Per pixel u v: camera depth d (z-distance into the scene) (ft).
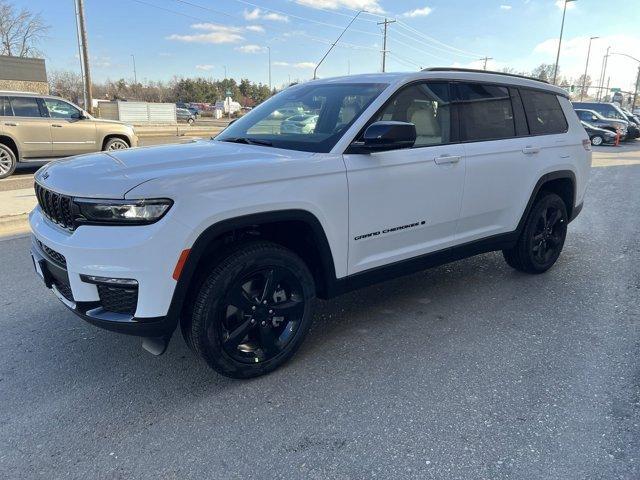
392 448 8.20
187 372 10.57
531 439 8.39
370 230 11.12
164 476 7.64
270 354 10.32
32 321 12.98
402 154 11.43
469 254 13.88
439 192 12.30
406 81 11.89
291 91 14.01
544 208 15.47
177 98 322.14
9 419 9.02
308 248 10.73
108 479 7.59
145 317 8.49
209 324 9.27
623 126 83.15
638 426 8.72
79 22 82.79
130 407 9.36
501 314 13.42
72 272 8.65
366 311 13.61
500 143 13.78
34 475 7.66
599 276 16.48
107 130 42.86
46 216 10.15
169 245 8.32
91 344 11.78
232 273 9.29
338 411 9.20
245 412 9.19
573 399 9.51
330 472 7.68
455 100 12.93
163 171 8.80
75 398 9.65
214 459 7.99
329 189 10.16
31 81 104.68
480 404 9.37
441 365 10.78
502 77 14.39
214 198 8.73
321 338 12.04
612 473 7.61
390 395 9.67
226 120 193.57
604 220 25.46
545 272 16.80
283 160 9.78
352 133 10.77
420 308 13.82
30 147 38.34
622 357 11.14
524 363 10.87
